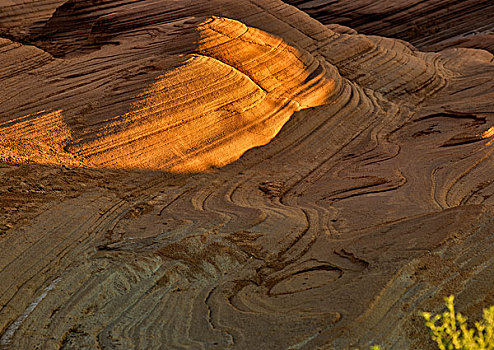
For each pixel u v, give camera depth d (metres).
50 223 7.45
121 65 12.26
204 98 11.09
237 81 11.79
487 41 23.38
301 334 4.45
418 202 8.17
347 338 4.29
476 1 28.27
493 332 3.25
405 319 4.49
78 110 10.34
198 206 8.69
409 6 27.84
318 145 11.85
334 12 27.95
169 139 10.31
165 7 16.83
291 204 8.98
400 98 15.17
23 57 12.76
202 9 16.77
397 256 5.53
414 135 12.24
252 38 13.68
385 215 7.64
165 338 5.01
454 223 5.91
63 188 8.54
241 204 8.80
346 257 6.17
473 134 10.91
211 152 10.54
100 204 8.36
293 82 13.42
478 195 8.36
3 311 5.54
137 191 9.09
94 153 9.59
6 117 9.94
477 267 5.10
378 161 10.75
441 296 4.75
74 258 6.71
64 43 17.50
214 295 5.85
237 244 7.10
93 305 5.74
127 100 10.62
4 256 6.49
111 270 6.33
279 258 6.75
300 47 15.05
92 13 17.91
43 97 10.74
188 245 7.02
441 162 9.84
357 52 16.72
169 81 11.06
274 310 5.20
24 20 17.77
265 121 11.80
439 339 3.33
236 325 5.01
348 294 4.98
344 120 13.03
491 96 13.95
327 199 8.95
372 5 28.02
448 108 13.50
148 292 6.01
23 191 8.12
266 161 10.97
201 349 4.65
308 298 5.27
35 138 9.50
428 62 18.33
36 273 6.30
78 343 5.07
